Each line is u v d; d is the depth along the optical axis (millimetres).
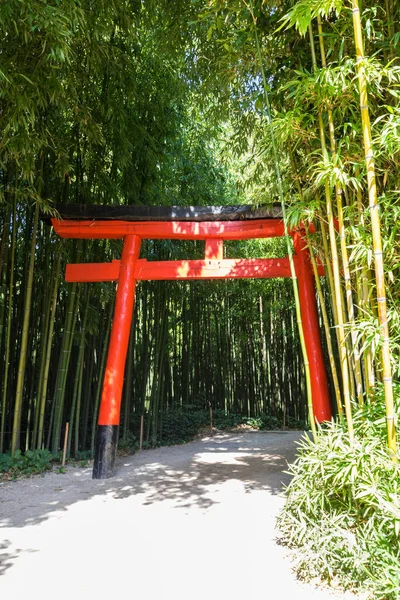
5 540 2768
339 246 3096
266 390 9016
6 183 4812
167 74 6000
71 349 5961
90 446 6066
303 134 2744
